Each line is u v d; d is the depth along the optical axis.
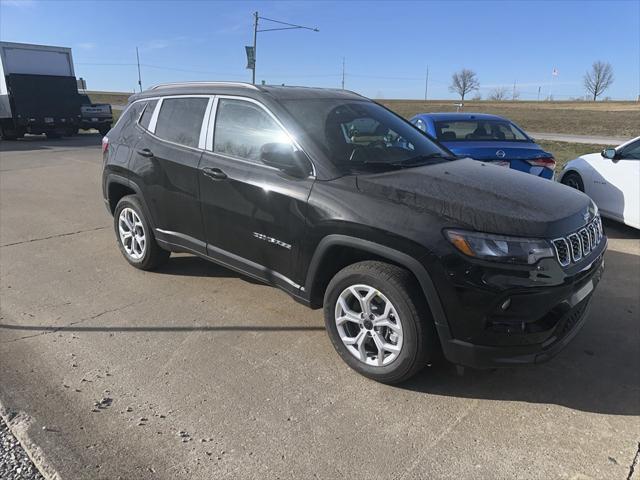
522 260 2.70
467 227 2.76
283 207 3.41
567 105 76.06
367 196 3.07
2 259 5.45
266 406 2.94
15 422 2.76
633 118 41.50
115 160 4.92
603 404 3.00
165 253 4.92
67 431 2.69
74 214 7.52
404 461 2.52
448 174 3.47
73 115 21.83
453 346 2.87
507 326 2.76
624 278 4.95
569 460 2.53
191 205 4.15
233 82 4.15
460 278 2.73
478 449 2.61
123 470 2.43
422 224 2.83
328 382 3.19
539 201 3.09
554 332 2.92
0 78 20.38
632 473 2.45
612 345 3.67
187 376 3.23
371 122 4.06
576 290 2.98
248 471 2.44
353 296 3.24
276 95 3.81
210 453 2.55
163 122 4.55
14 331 3.80
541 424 2.81
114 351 3.53
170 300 4.38
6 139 21.33
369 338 3.21
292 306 4.28
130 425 2.75
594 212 3.38
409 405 2.97
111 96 82.25
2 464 2.46
